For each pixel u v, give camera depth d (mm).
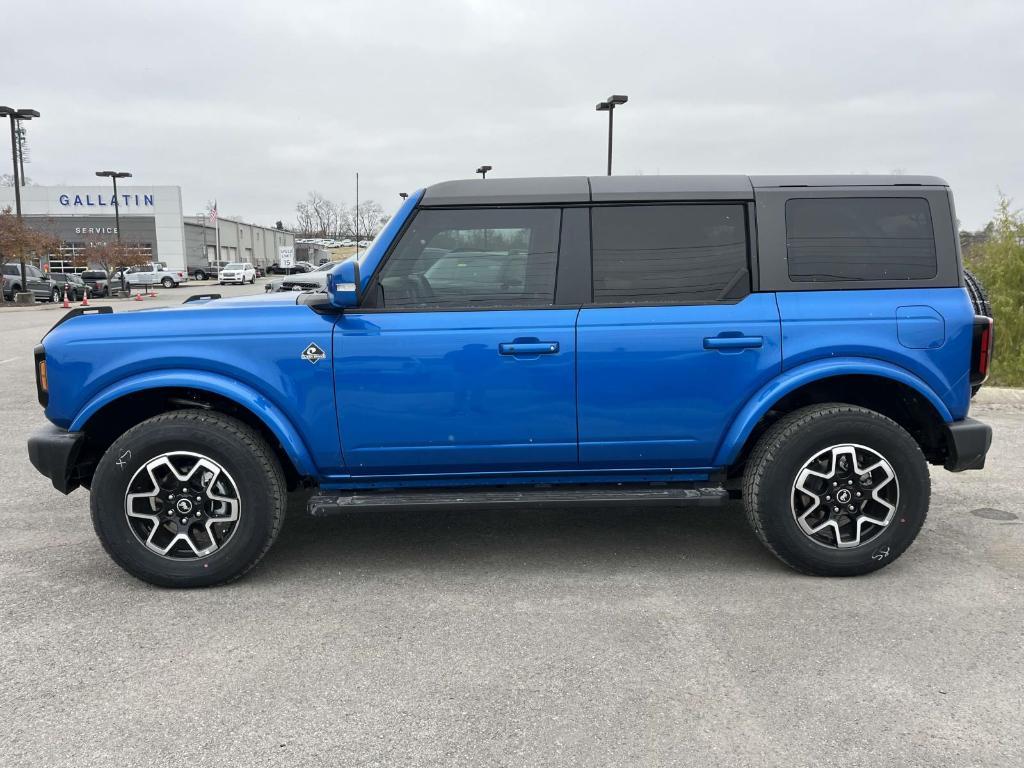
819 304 3666
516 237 3699
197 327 3627
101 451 4062
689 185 3734
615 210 3713
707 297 3695
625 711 2664
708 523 4688
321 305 3541
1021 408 7941
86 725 2607
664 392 3656
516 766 2377
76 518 4809
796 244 3709
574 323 3627
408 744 2492
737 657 3021
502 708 2689
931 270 3719
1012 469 5738
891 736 2512
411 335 3604
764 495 3670
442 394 3629
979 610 3422
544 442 3691
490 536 4473
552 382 3635
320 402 3633
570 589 3697
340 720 2627
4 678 2914
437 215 3691
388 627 3311
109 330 3639
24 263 30266
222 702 2742
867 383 3924
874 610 3426
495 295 3693
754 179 3770
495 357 3609
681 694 2766
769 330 3637
